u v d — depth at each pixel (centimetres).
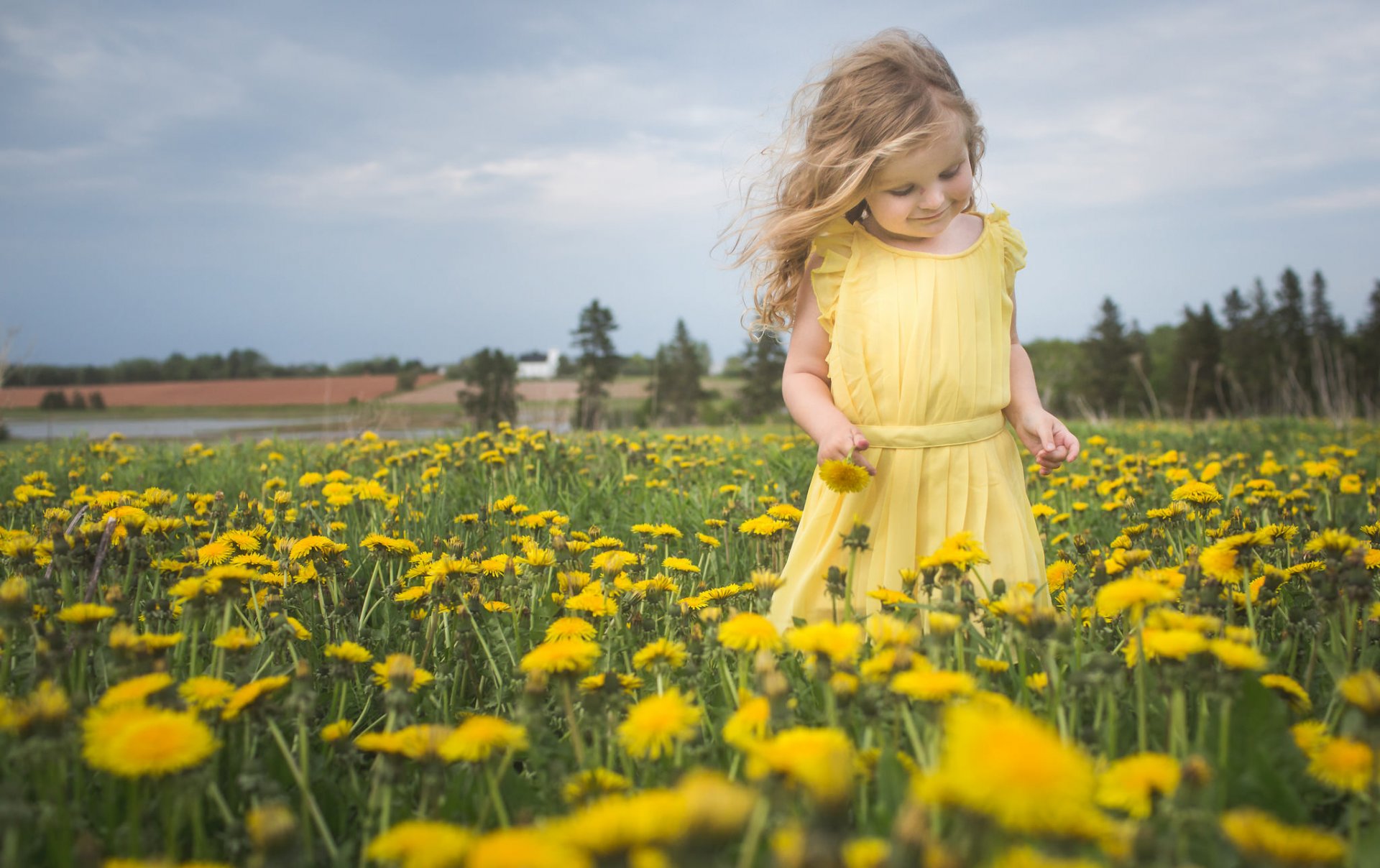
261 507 321
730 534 285
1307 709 139
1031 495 457
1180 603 169
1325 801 125
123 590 193
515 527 304
